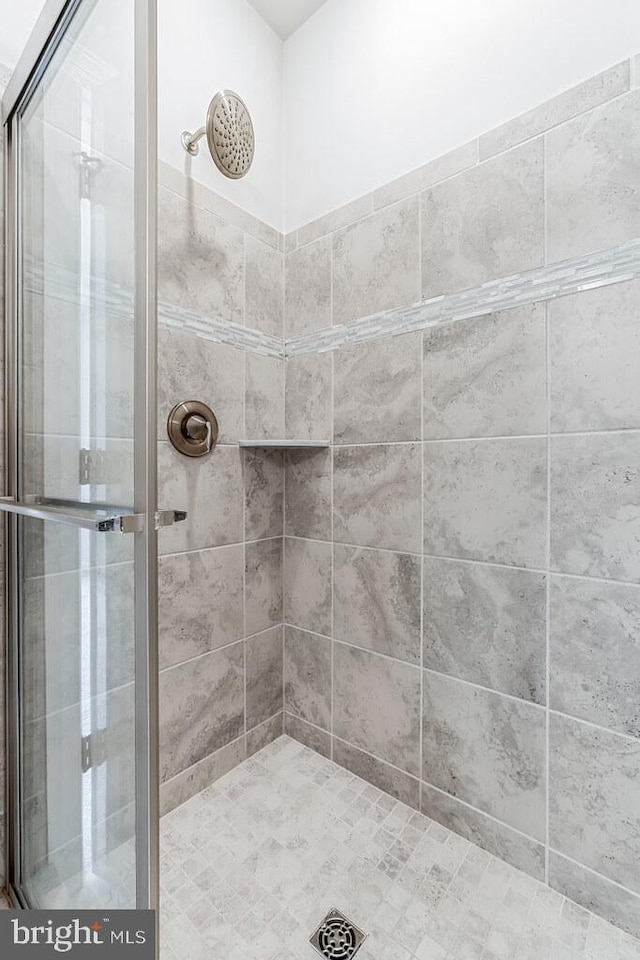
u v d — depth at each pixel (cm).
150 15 62
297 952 91
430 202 124
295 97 158
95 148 74
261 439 152
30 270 95
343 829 122
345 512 144
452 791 122
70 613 82
